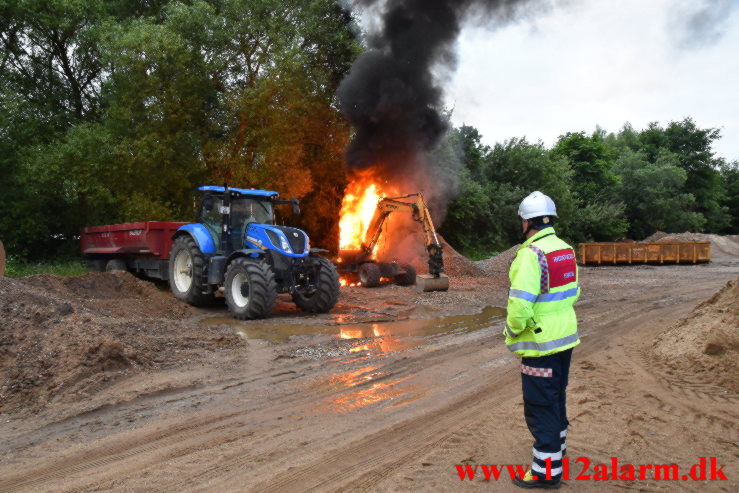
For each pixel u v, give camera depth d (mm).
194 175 18750
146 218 16578
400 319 10516
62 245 18125
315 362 6922
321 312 11234
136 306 9820
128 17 19344
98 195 16234
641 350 7449
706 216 55031
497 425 4535
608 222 38531
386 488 3400
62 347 6004
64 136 17297
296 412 4988
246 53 19188
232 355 7168
